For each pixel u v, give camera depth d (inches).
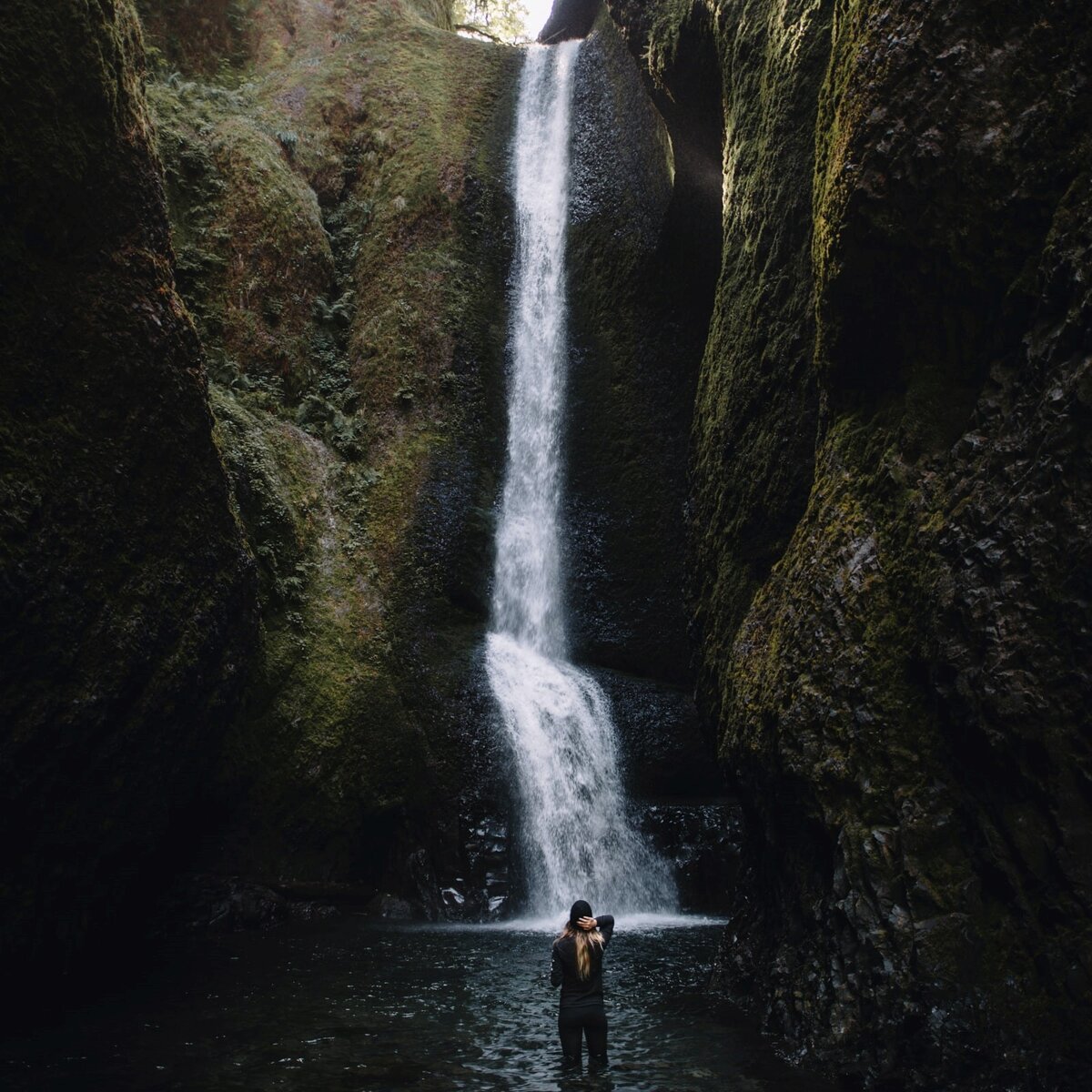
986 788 263.1
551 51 1023.6
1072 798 241.4
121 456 406.0
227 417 684.1
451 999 383.9
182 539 457.7
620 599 833.5
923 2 296.4
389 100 949.2
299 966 452.8
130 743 427.5
